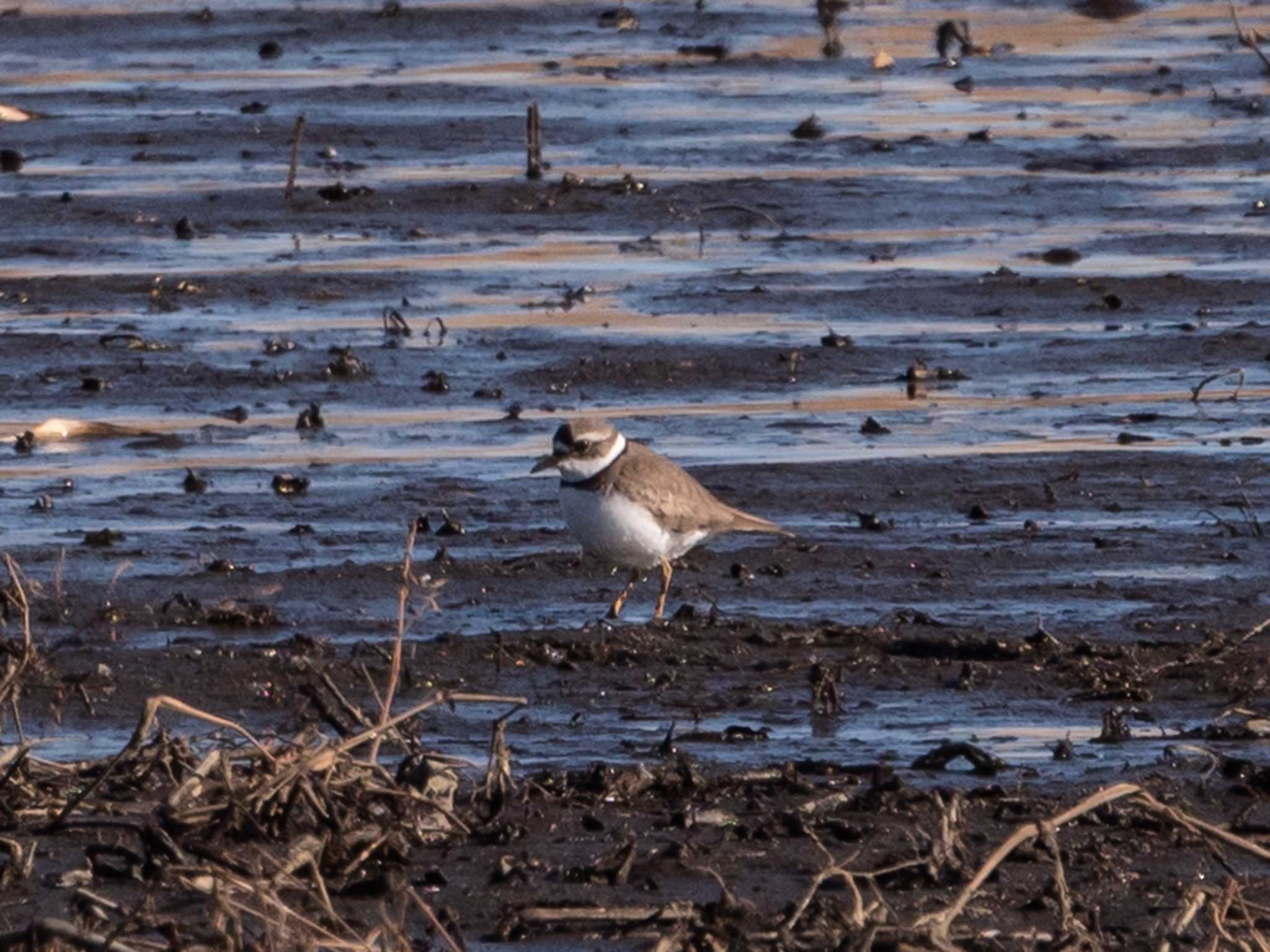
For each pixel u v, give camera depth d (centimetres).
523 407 1692
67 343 1811
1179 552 1346
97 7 3475
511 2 3644
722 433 1625
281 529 1374
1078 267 2172
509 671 1110
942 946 689
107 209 2300
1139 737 1017
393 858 814
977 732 1025
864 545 1357
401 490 1463
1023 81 3184
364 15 3516
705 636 1168
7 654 1073
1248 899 798
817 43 3441
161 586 1241
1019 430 1638
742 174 2542
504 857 819
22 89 2942
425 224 2298
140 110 2822
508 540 1359
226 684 1066
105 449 1559
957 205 2428
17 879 778
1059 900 739
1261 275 2123
